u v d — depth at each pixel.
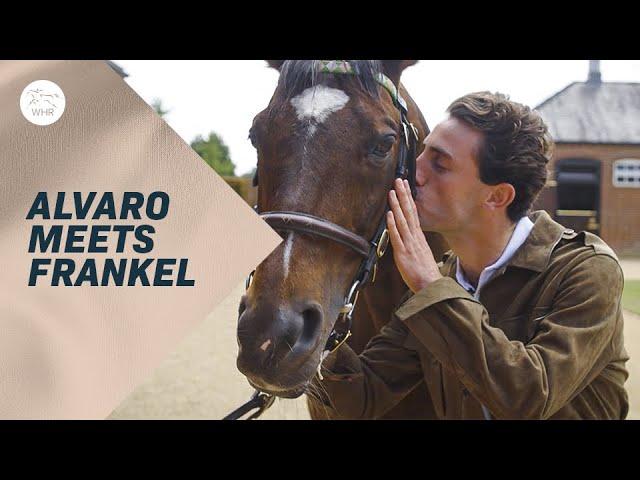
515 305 1.47
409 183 1.55
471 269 1.61
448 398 1.63
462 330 1.27
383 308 1.79
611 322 1.36
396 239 1.36
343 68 1.39
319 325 1.27
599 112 9.03
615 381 1.51
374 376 1.65
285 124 1.35
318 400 1.76
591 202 8.78
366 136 1.36
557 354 1.29
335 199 1.33
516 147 1.48
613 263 1.39
